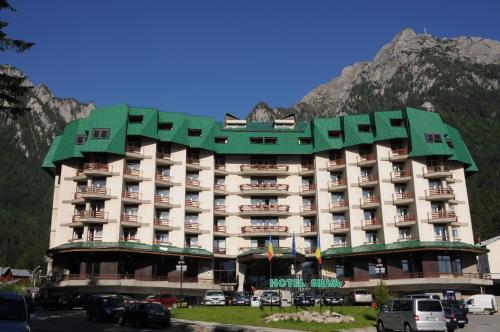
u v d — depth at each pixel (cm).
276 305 5438
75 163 7362
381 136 7525
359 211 7462
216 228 7681
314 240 7738
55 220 7438
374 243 7294
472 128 18825
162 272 7050
